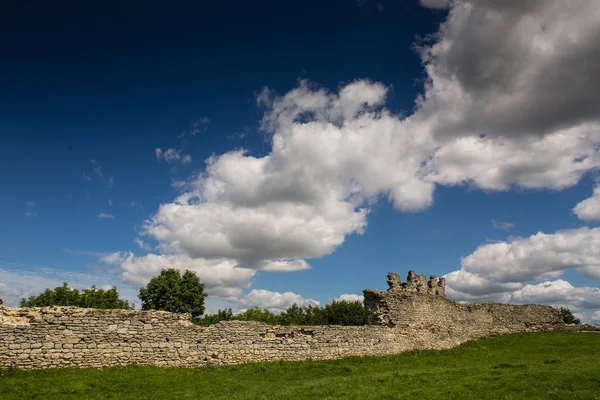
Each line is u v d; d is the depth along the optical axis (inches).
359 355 1253.7
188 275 2315.5
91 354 919.0
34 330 882.1
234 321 1103.0
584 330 1958.7
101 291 2329.0
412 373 959.0
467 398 701.3
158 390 799.7
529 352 1407.5
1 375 810.8
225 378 926.4
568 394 691.4
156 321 1000.2
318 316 2795.3
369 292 1439.5
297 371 1035.3
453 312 1636.3
